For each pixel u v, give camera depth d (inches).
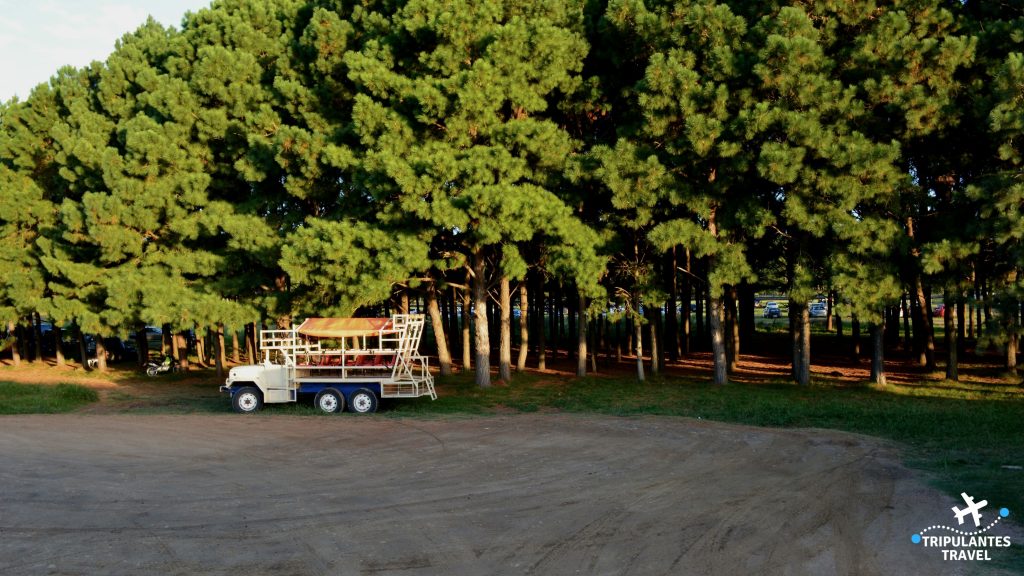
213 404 888.3
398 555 320.2
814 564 303.1
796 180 804.6
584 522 366.0
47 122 1307.8
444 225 825.5
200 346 1469.0
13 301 1348.4
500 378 1072.2
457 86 834.2
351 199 970.7
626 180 837.8
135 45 1270.9
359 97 854.5
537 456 529.3
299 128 943.0
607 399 874.1
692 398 860.0
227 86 1043.9
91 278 1179.3
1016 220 649.6
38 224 1320.1
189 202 1069.1
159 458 531.2
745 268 874.1
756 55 804.6
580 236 871.1
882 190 766.5
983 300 735.7
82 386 1066.7
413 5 864.3
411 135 873.5
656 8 864.9
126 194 1063.6
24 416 767.1
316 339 823.1
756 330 2102.6
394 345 844.6
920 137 807.7
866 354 1400.1
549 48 852.0
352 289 856.3
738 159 816.9
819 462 503.8
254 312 1034.1
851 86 768.9
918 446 558.9
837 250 836.6
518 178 870.4
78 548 331.3
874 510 382.3
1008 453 527.5
